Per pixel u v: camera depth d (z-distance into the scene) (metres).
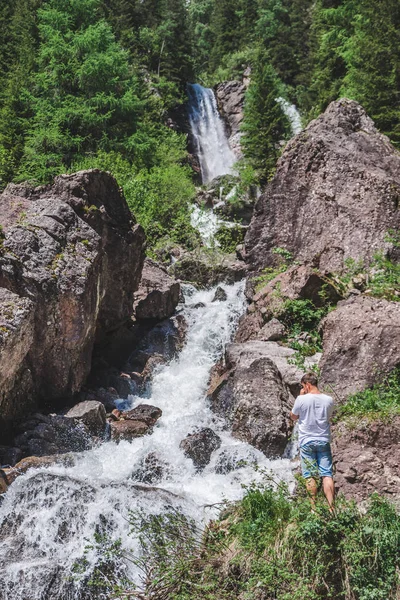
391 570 5.30
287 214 14.94
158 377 12.29
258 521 6.11
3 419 8.83
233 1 62.88
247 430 9.51
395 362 8.90
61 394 10.09
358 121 15.66
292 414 6.81
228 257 18.64
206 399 11.02
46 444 8.72
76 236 10.52
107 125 28.97
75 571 6.47
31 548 6.86
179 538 6.51
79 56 30.05
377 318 9.38
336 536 5.59
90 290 10.30
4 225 10.08
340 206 14.20
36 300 9.30
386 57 26.80
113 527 7.07
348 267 13.32
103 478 8.13
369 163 14.56
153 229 20.64
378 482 6.88
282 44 50.00
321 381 9.31
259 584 5.50
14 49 35.50
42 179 24.59
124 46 42.56
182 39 45.78
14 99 27.69
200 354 13.42
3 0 41.62
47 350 9.71
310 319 12.04
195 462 8.99
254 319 12.81
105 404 10.78
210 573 5.86
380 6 29.97
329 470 6.46
